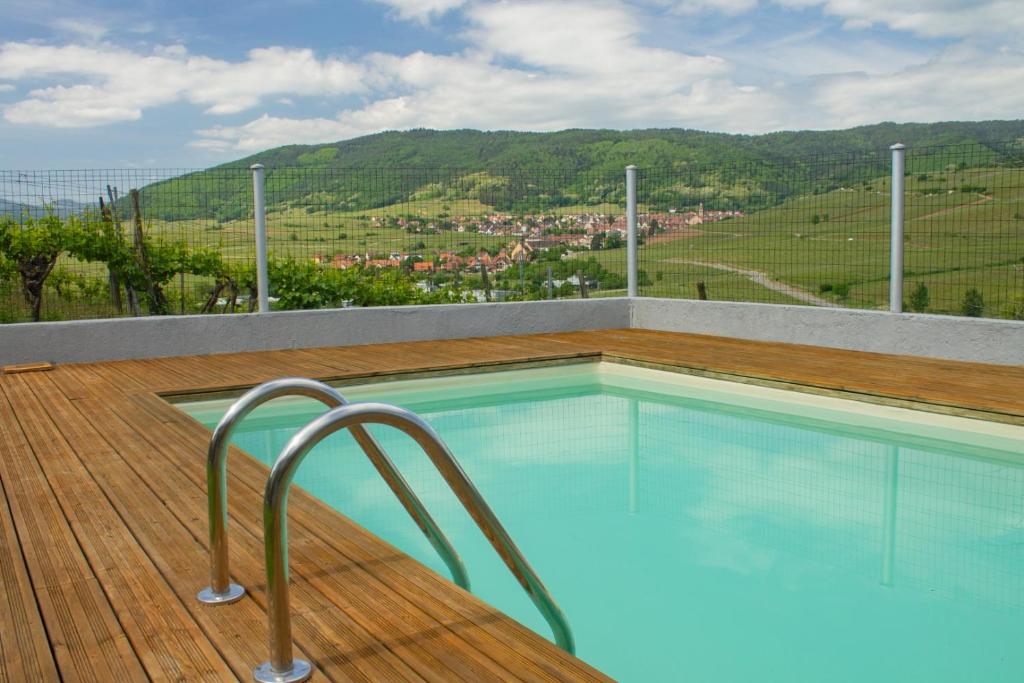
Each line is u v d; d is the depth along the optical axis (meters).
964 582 3.80
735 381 7.14
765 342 8.84
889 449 5.73
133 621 2.68
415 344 9.20
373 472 5.50
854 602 3.61
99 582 3.01
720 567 4.02
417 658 2.41
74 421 5.69
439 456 2.30
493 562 4.13
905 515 4.58
